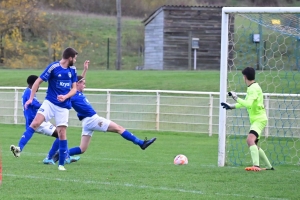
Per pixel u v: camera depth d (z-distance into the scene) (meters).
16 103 46.88
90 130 23.66
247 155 29.42
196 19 85.00
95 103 44.69
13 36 89.12
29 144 33.00
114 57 92.69
